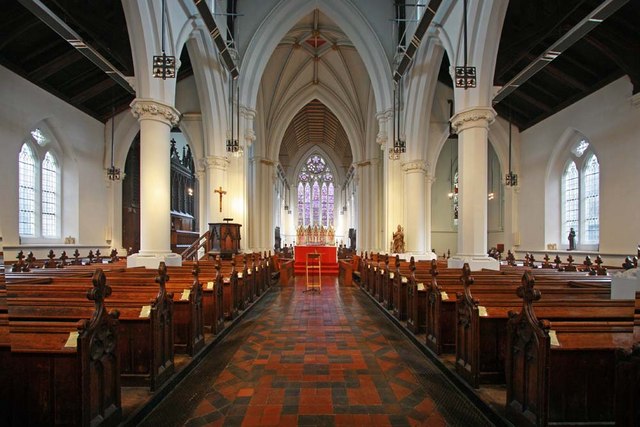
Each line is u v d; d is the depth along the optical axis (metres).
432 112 14.34
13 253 9.45
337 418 3.11
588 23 6.07
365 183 18.72
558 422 2.60
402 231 12.45
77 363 2.39
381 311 7.54
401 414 3.19
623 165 9.69
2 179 9.20
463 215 7.68
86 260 10.70
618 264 9.77
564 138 12.09
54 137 11.45
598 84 10.41
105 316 2.63
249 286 8.12
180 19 8.30
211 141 11.23
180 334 4.43
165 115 7.39
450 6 8.58
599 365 2.61
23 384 2.47
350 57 16.92
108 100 12.89
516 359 2.85
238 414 3.18
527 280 2.70
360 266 11.88
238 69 12.33
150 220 7.22
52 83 10.98
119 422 2.81
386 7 13.05
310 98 18.64
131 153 14.94
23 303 3.41
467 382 3.61
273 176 18.80
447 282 4.91
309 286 11.62
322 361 4.51
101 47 10.09
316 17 14.59
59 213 11.86
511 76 11.74
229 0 12.49
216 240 10.20
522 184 14.21
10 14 8.20
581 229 11.96
